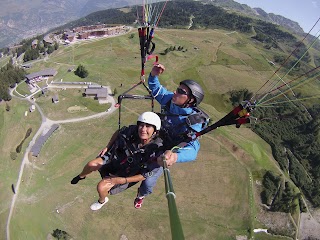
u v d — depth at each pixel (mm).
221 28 193625
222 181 63719
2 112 82250
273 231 60781
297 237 63125
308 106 106875
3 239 53688
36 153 68750
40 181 63312
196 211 57906
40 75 94000
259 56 137500
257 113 94188
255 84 109625
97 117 78938
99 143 72188
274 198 66250
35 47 131125
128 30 152625
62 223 55125
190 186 61531
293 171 82375
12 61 140875
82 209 56969
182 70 111375
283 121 97938
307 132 96375
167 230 54156
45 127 76438
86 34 140125
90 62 110625
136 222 54750
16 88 91500
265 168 70812
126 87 93188
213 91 103062
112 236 53062
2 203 59281
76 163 67312
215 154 69000
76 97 85875
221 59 127188
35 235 53625
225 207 59594
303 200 75438
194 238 54438
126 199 57750
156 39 139500
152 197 58250
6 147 72625
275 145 85250
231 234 56281
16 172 65562
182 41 141375
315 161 89250
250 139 84812
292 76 127000
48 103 84375
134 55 119688
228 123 5793
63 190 60938
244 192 63156
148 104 83375
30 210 57656
